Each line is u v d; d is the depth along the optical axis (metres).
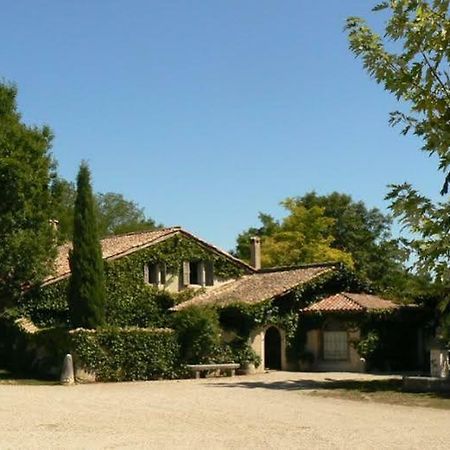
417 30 7.16
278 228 74.81
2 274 35.19
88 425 16.97
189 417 18.75
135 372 33.38
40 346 34.47
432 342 38.19
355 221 78.00
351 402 22.84
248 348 37.41
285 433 15.82
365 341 37.78
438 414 19.70
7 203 34.69
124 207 94.25
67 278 37.94
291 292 39.62
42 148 36.31
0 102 35.94
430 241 6.96
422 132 7.21
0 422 17.36
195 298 42.00
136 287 40.19
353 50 7.73
